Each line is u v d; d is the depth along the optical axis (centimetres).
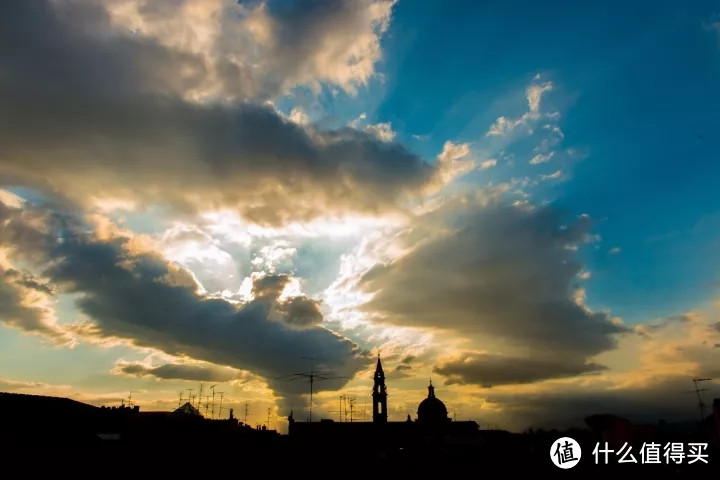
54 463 4009
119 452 4472
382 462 4741
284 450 5356
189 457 4728
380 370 10688
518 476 2533
